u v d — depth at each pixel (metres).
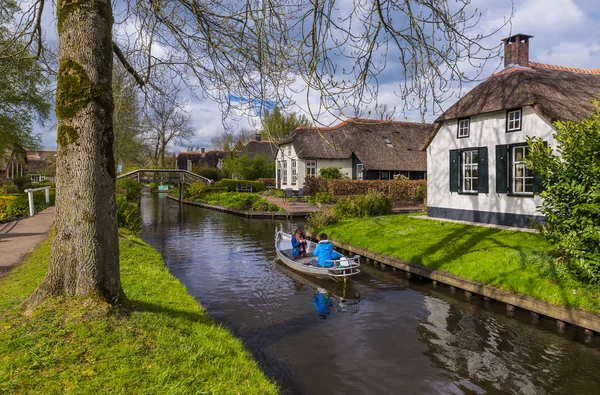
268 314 7.74
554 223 7.44
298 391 4.96
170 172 36.72
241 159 44.47
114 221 4.93
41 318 4.34
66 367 3.73
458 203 14.89
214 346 4.81
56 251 4.71
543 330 6.83
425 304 8.28
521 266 8.27
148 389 3.59
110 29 4.86
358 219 17.38
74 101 4.54
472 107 13.89
